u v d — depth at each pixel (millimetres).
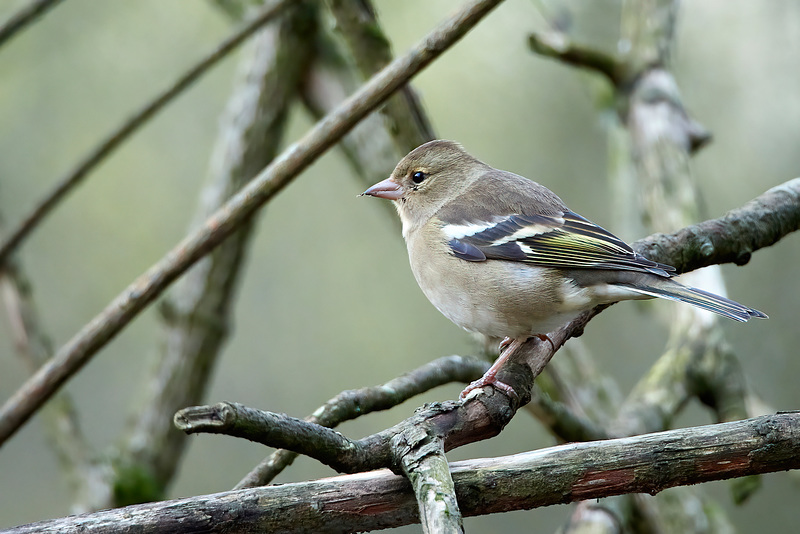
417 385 6910
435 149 9508
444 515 4754
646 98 11703
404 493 5176
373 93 7199
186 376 11133
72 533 4926
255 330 14836
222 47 9680
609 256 7699
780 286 14453
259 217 11438
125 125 9719
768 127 14508
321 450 5016
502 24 14984
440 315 14867
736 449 5160
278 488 5133
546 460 5215
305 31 11227
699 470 5184
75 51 14070
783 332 14250
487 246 8281
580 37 14758
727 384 9547
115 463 10422
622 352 14867
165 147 14523
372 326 14797
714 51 14727
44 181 13922
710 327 9891
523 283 8000
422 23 14344
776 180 14305
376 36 8141
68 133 14062
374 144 10438
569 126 14766
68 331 14008
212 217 7703
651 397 9312
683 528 9398
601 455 5203
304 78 11398
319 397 14578
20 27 9703
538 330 8180
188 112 14562
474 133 14648
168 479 11047
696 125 11586
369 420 15086
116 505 10164
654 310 11039
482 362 7488
